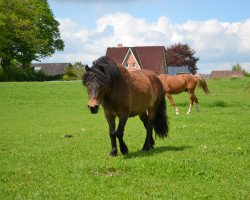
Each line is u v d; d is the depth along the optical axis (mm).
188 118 20016
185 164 9039
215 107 29078
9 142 14422
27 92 41812
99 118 23781
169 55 113812
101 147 12641
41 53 82938
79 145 13156
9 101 36406
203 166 8969
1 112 28578
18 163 10406
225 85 53094
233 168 9047
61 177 8664
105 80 9883
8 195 7480
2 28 69000
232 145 12211
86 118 23828
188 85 25250
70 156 11188
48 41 82000
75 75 86438
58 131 17359
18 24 70562
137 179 8289
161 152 11320
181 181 8117
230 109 26484
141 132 16172
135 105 11102
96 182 8164
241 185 7805
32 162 10531
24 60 78250
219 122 18250
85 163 9773
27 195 7430
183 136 14398
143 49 92938
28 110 30109
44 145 13594
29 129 18562
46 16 83188
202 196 7137
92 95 9875
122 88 10422
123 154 11133
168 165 8961
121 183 8031
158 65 90125
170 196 7195
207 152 11055
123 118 10633
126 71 10859
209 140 13297
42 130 18016
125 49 91125
